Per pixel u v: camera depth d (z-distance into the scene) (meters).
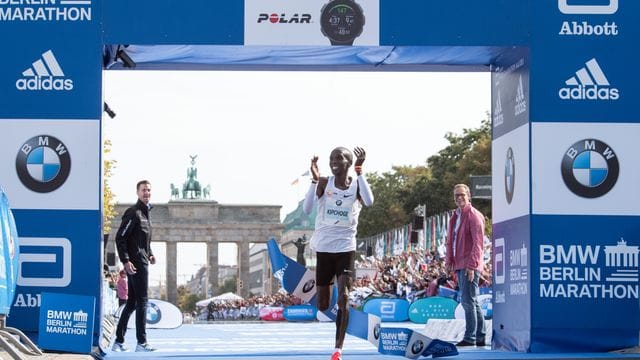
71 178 12.35
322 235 11.38
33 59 12.39
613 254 12.64
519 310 13.05
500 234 13.98
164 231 97.56
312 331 24.39
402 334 12.73
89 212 12.34
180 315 21.73
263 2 12.63
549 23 12.75
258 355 12.98
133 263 13.70
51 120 12.36
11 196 12.31
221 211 98.19
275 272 15.92
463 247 14.16
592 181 12.65
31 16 12.41
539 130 12.66
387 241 52.66
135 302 14.16
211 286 98.50
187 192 107.88
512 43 12.73
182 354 13.19
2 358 10.79
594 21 12.75
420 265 33.28
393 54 13.66
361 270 42.25
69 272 12.31
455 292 26.44
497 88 14.12
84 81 12.40
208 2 12.60
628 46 12.74
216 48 12.92
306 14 12.66
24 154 12.35
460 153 68.88
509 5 12.76
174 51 13.29
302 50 13.11
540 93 12.70
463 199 14.19
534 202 12.65
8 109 12.35
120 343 14.21
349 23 12.68
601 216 12.65
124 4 12.51
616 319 12.62
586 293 12.62
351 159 11.38
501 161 13.90
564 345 12.61
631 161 12.69
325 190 11.41
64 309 11.83
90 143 12.38
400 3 12.73
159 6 12.55
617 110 12.70
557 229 12.63
